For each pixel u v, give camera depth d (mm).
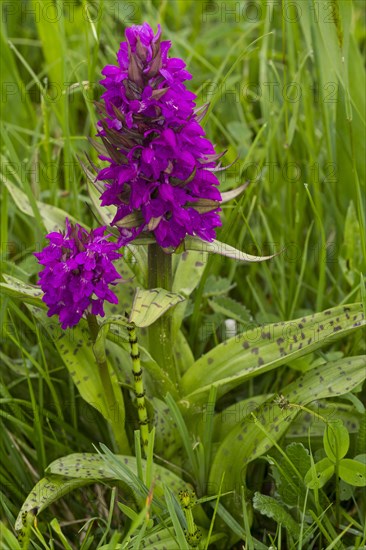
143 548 456
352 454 519
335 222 614
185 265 521
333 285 594
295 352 473
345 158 584
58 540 512
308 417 512
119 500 514
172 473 487
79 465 475
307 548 485
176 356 525
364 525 479
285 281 608
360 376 489
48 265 449
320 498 487
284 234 607
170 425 503
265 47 633
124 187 457
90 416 543
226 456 491
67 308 456
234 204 618
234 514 501
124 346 499
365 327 550
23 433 543
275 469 490
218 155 458
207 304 587
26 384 560
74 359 505
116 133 437
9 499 514
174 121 434
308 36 584
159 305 451
